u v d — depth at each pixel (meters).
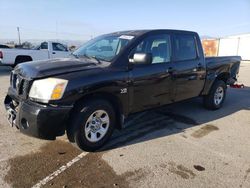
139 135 4.66
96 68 3.87
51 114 3.42
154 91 4.61
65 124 3.61
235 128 5.23
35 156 3.77
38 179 3.21
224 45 37.06
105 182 3.20
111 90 3.92
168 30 5.00
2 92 7.92
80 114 3.67
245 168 3.62
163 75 4.70
